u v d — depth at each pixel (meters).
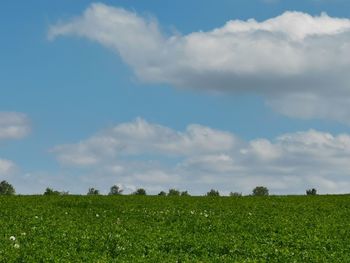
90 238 28.55
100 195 53.81
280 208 45.03
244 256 26.09
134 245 27.41
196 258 24.84
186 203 47.47
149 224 35.50
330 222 37.47
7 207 40.44
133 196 53.31
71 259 23.61
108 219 37.28
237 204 47.53
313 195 57.22
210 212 41.56
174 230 32.72
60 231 30.41
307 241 29.92
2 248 24.88
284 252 26.80
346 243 29.98
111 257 24.42
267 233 32.75
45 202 44.94
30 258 23.14
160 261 23.66
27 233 29.80
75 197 50.25
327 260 25.58
